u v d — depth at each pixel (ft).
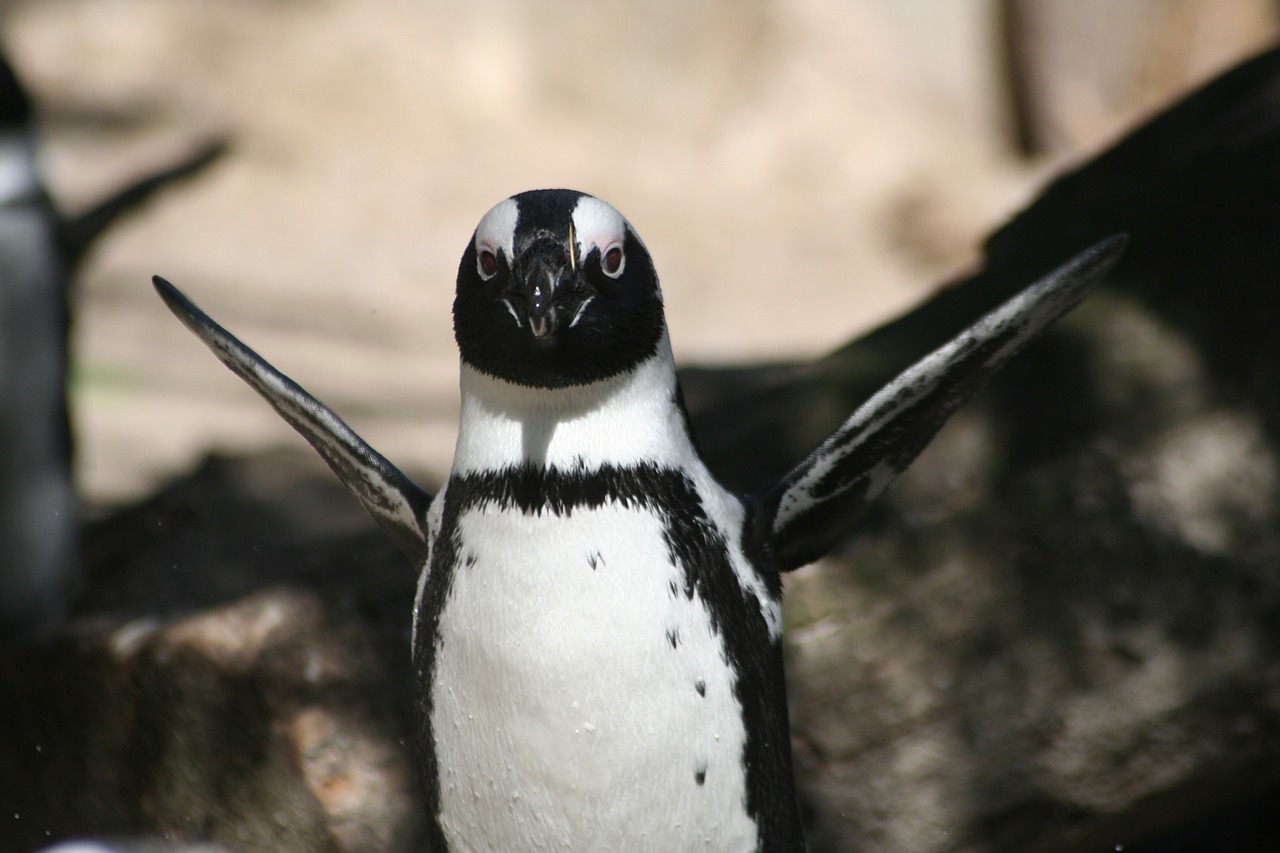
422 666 26.37
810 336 106.22
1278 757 36.29
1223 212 38.52
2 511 61.21
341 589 37.83
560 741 24.82
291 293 112.57
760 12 150.61
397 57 146.00
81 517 65.31
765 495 27.78
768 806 26.22
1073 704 35.73
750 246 124.47
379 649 36.78
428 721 26.35
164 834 38.19
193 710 37.22
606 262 25.18
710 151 140.67
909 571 35.58
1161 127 44.78
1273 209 37.86
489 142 139.54
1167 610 35.45
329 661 36.52
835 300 113.80
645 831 25.31
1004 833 36.29
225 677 36.68
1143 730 35.83
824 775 35.65
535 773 25.13
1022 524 35.65
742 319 109.60
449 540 25.96
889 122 141.69
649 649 24.64
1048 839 36.63
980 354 26.68
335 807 35.58
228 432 88.38
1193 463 35.47
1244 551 35.27
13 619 62.18
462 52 147.33
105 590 46.80
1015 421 36.32
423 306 112.37
